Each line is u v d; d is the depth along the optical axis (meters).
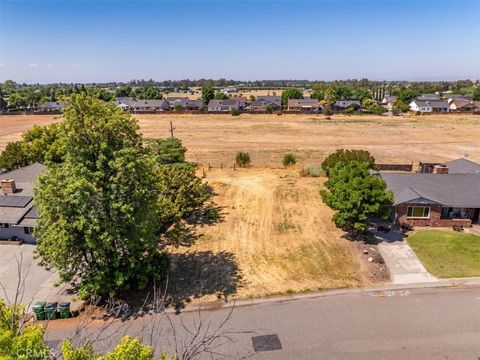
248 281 22.36
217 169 48.72
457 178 32.25
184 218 32.28
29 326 8.41
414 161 55.06
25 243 26.94
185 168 36.16
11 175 32.97
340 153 43.06
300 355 16.38
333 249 26.38
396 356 16.38
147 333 17.23
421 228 29.56
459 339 17.39
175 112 114.31
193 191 32.75
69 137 18.27
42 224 19.09
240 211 33.94
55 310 18.61
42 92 191.50
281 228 30.20
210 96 143.25
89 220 18.11
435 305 19.92
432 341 17.27
